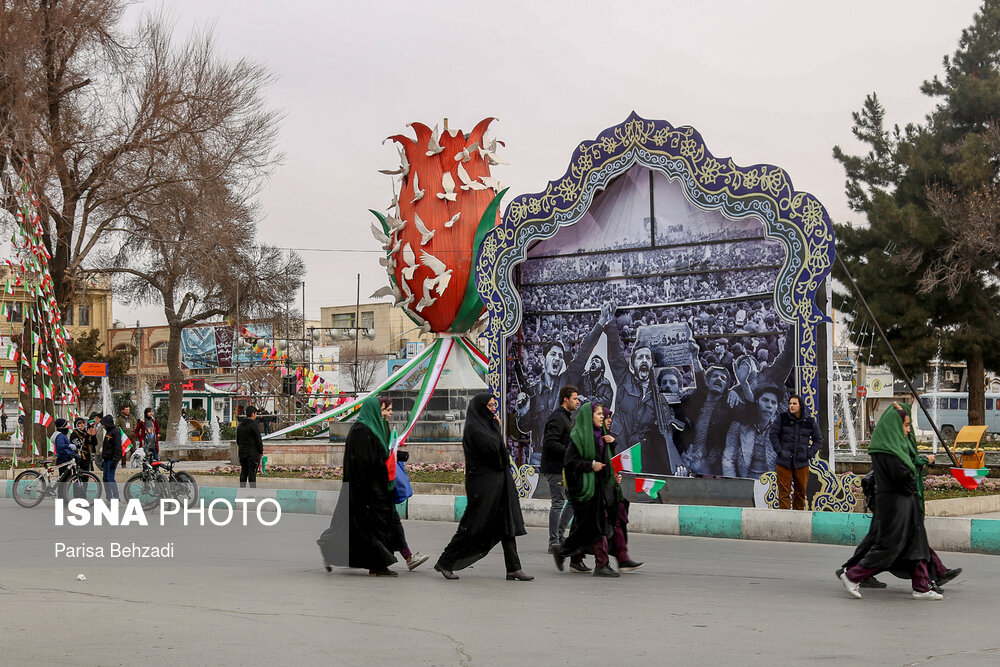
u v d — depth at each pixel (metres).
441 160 28.42
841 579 10.43
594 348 19.59
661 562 13.16
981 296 39.38
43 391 30.97
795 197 17.27
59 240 35.41
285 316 56.88
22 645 7.75
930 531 14.60
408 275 28.72
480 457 11.41
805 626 8.66
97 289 55.06
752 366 17.88
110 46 36.06
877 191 39.97
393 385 32.53
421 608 9.52
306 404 50.56
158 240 38.34
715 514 16.30
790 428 16.94
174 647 7.71
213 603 9.75
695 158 18.25
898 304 39.06
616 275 19.41
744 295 18.05
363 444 11.63
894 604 9.86
